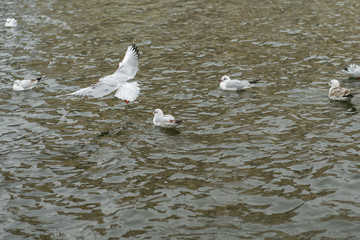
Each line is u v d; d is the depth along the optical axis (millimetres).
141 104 21172
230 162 16094
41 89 23141
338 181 14727
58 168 16109
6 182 15312
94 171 15867
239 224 12828
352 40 28516
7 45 29500
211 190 14500
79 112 20578
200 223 12930
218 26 31984
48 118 20031
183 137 17984
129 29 32094
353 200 13773
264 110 20078
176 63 26062
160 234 12523
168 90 22594
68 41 30094
